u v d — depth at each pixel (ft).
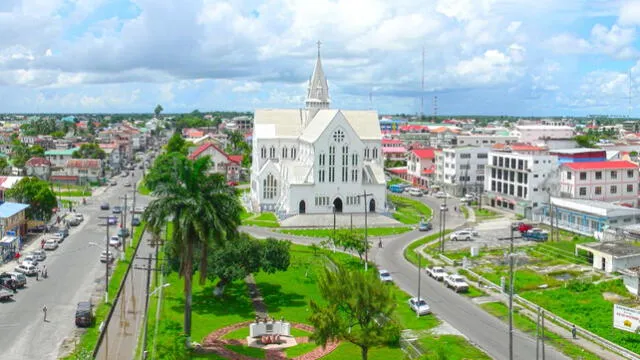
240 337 254.88
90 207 619.26
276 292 321.11
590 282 329.72
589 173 526.57
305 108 648.79
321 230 495.82
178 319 276.00
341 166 546.26
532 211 539.70
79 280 344.69
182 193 236.43
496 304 301.43
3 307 294.87
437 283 342.64
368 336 207.21
